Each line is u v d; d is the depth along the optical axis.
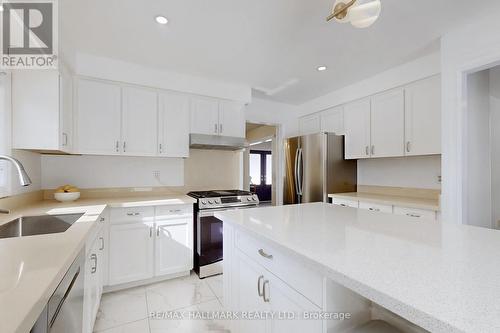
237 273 1.39
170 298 2.13
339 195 3.11
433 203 2.34
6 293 0.61
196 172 3.28
